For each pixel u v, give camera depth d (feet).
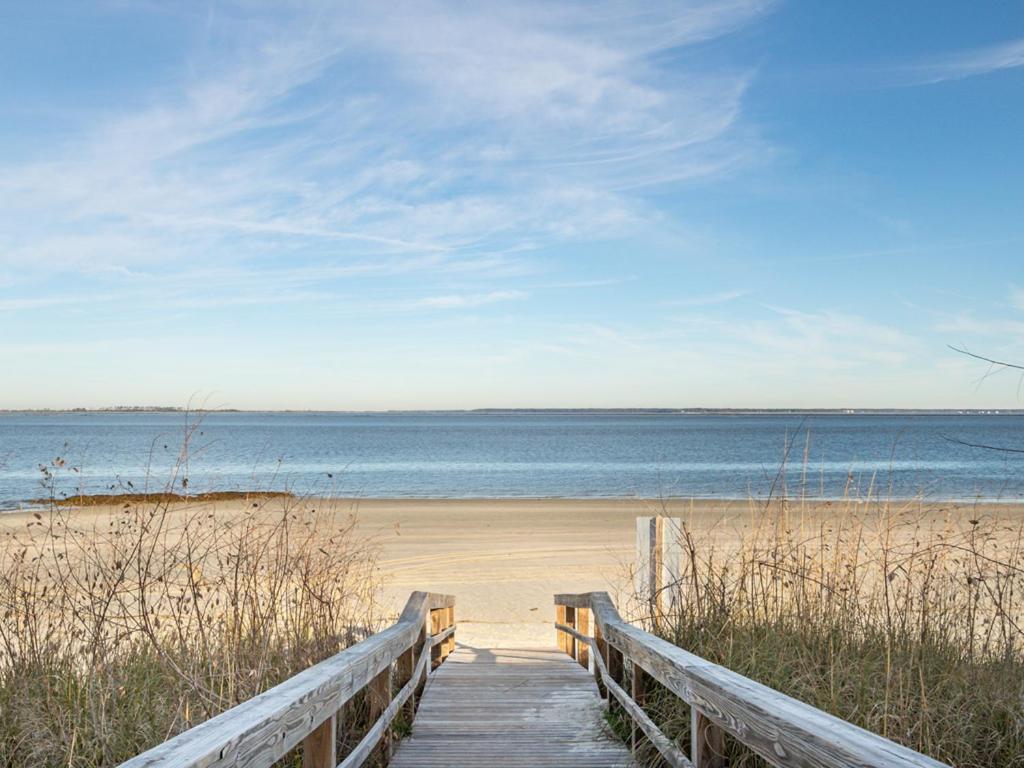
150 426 500.74
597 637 22.13
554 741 17.63
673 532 24.59
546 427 502.79
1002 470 142.51
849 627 17.30
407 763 16.11
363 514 77.97
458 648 32.89
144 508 21.21
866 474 123.13
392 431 422.82
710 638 17.54
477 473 150.41
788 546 20.57
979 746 12.94
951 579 18.97
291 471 145.69
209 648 16.62
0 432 369.50
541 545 59.47
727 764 12.48
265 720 8.21
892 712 13.17
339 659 12.41
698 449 241.35
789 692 14.47
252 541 21.26
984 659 15.93
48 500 20.95
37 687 14.62
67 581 20.13
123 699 14.53
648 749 15.46
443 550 57.21
